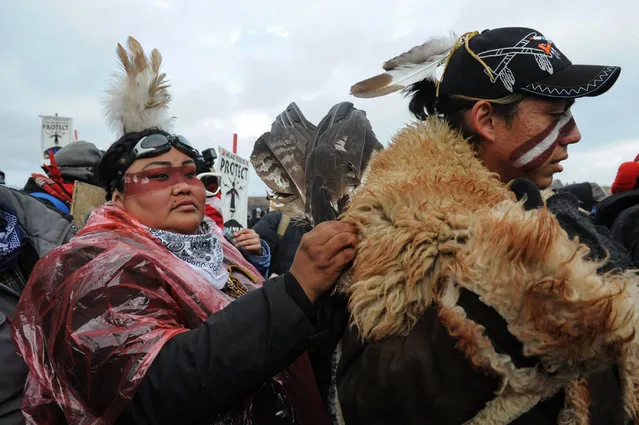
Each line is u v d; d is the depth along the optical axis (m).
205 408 0.90
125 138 1.36
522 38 0.94
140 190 1.29
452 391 0.69
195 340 0.92
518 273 0.63
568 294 0.61
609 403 0.82
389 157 0.94
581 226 0.93
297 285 0.88
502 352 0.66
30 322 1.09
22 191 1.83
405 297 0.73
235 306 0.94
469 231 0.71
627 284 0.68
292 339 0.88
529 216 0.67
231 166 3.71
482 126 0.96
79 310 1.01
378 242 0.77
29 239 1.71
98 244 1.14
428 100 1.11
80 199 2.02
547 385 0.67
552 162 0.97
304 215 1.22
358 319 0.76
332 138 1.14
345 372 0.82
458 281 0.67
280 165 1.33
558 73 0.92
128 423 0.93
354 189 1.08
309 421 1.05
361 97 1.16
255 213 7.04
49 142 6.64
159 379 0.90
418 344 0.71
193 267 1.23
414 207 0.76
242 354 0.88
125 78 1.45
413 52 1.12
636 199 2.52
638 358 0.74
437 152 0.91
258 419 1.08
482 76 0.94
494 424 0.69
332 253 0.85
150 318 1.01
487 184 0.86
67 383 0.99
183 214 1.30
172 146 1.34
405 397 0.71
